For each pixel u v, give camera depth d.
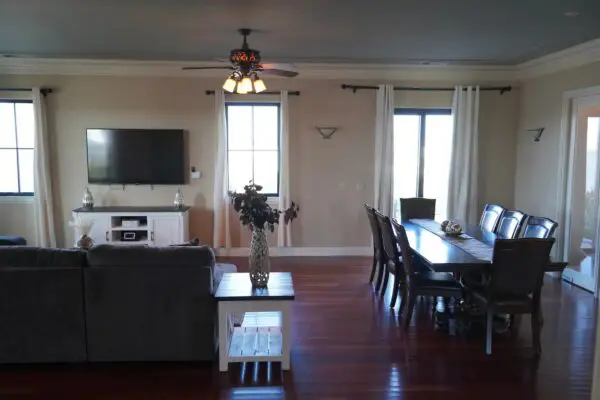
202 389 3.03
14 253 3.18
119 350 3.29
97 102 6.48
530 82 6.54
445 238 4.44
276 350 3.40
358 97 6.69
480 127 6.84
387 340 3.82
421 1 3.56
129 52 5.64
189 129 6.61
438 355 3.54
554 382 3.14
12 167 6.56
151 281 3.22
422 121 6.85
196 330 3.29
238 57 4.20
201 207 6.75
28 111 6.48
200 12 3.88
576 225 5.57
